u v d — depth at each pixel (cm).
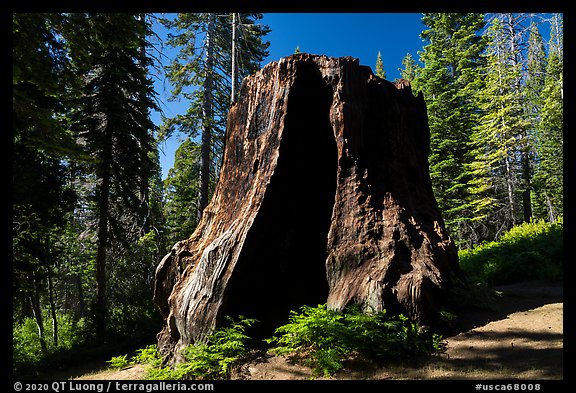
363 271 717
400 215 773
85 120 1675
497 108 2591
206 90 1966
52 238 1809
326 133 848
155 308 1709
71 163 1655
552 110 2623
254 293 766
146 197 1977
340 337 597
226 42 2119
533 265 1095
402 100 923
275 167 798
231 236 774
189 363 654
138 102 1794
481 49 2691
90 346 1516
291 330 642
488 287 838
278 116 829
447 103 2525
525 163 2489
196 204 2327
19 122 912
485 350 572
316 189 840
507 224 2689
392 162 837
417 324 638
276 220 795
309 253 812
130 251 1889
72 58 920
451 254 789
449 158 2470
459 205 2525
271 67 871
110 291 2048
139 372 796
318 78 855
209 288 745
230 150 917
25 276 1430
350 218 771
